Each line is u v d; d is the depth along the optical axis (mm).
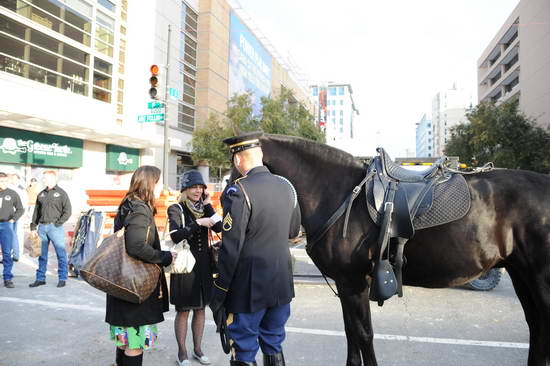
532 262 2426
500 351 3760
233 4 36875
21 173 15211
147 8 21688
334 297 5680
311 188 2848
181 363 3463
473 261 2471
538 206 2424
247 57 37688
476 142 29062
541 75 41875
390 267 2420
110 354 3713
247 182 2281
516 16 48938
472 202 2514
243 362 2221
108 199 7430
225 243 2182
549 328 2406
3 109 12008
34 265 7766
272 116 20688
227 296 2279
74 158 17594
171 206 3490
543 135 27344
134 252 2648
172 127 26188
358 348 2668
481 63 65750
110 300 2787
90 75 17828
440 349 3803
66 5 16422
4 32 13672
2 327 4406
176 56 26547
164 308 2969
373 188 2584
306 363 3502
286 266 2365
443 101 135500
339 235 2621
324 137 23984
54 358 3619
